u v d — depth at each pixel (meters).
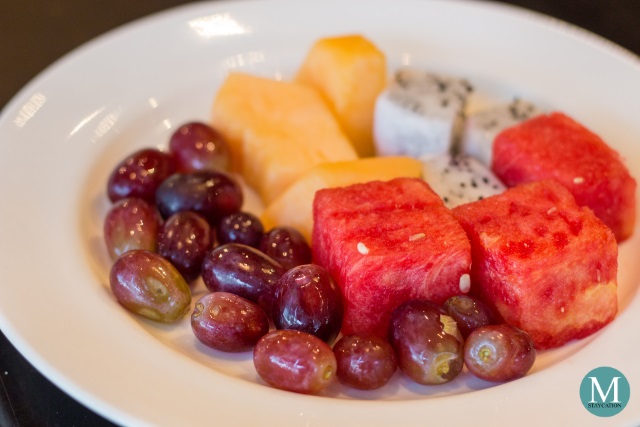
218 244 0.40
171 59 0.48
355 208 0.37
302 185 0.40
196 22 0.49
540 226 0.36
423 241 0.36
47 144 0.43
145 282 0.36
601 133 0.44
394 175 0.40
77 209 0.41
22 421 0.34
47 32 0.54
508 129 0.42
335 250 0.36
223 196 0.40
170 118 0.47
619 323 0.36
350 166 0.40
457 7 0.49
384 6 0.50
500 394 0.33
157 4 0.56
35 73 0.50
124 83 0.46
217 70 0.48
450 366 0.34
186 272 0.38
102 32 0.53
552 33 0.48
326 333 0.35
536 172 0.40
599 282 0.36
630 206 0.40
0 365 0.36
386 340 0.35
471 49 0.48
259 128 0.43
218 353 0.36
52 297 0.36
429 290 0.36
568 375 0.34
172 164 0.42
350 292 0.36
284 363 0.33
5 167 0.41
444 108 0.44
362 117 0.46
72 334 0.35
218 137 0.43
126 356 0.34
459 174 0.42
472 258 0.37
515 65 0.47
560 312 0.36
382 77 0.45
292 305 0.35
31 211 0.40
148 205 0.39
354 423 0.32
